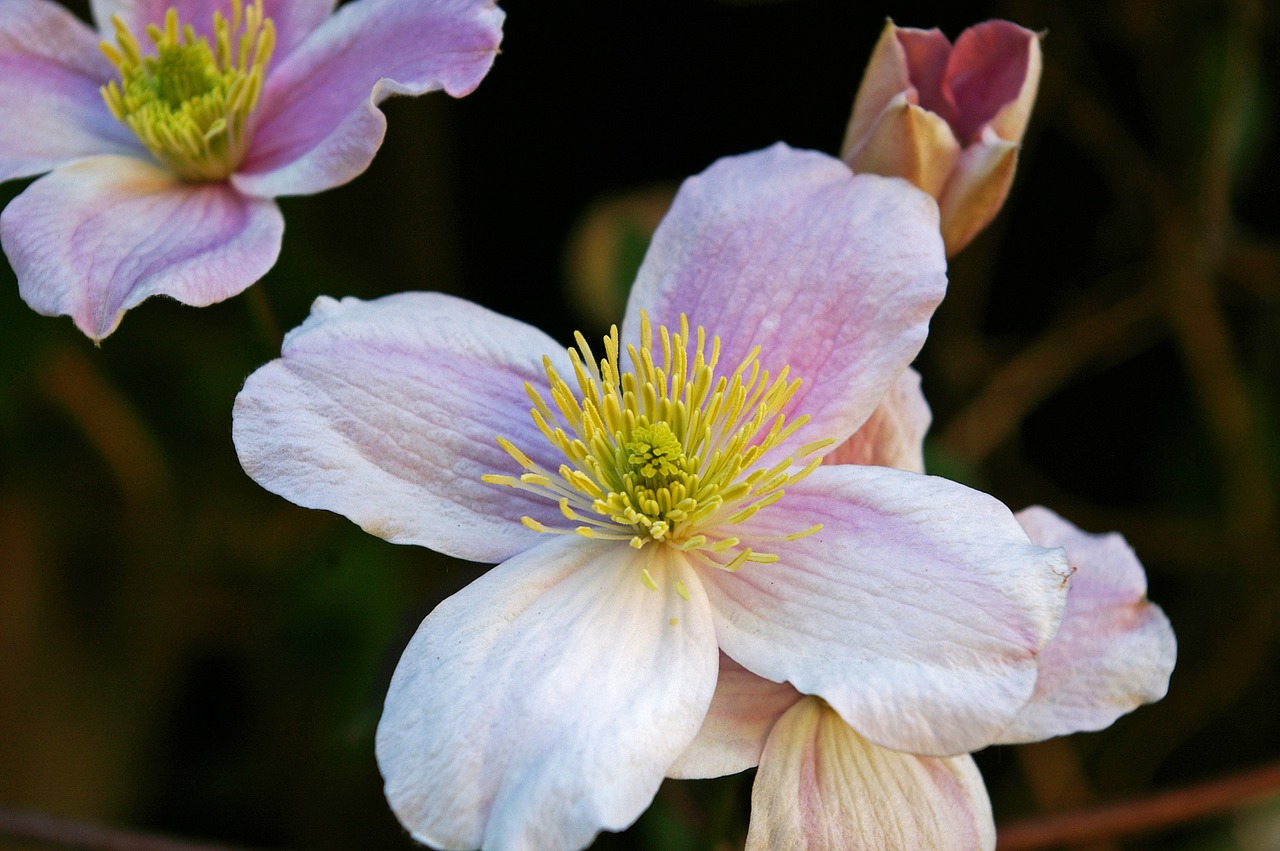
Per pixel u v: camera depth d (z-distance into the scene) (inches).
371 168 12.1
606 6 12.2
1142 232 12.2
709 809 9.9
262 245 9.1
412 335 8.9
